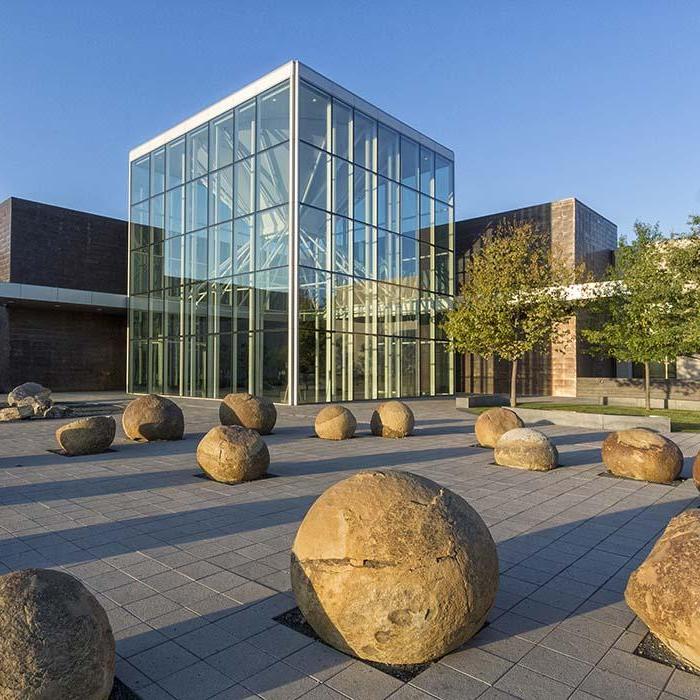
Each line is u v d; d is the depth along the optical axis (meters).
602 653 3.88
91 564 5.54
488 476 9.82
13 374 33.06
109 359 37.38
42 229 34.66
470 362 37.41
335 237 25.44
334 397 24.97
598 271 37.34
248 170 25.89
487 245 25.72
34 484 9.08
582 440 14.51
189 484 9.07
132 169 33.09
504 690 3.42
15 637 2.77
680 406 23.91
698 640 3.46
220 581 5.11
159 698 3.33
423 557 3.52
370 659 3.70
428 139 30.72
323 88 25.20
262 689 3.42
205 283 27.97
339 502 3.85
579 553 5.96
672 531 4.04
